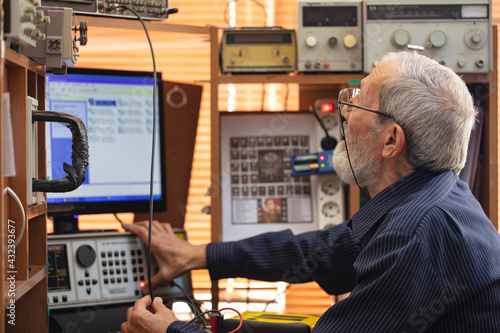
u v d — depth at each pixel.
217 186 1.54
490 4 1.51
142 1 1.42
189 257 1.42
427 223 0.94
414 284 0.90
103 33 1.49
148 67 1.93
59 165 1.45
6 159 0.82
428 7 1.51
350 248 1.41
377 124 1.11
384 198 1.08
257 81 1.56
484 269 0.95
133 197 1.59
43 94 1.10
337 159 1.25
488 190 1.55
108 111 1.56
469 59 1.51
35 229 1.09
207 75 1.93
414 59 1.13
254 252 1.45
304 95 1.89
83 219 1.99
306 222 1.72
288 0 2.30
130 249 1.42
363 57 1.53
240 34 1.55
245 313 1.32
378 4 1.51
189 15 2.27
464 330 0.95
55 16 1.02
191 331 1.06
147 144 1.61
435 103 1.06
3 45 0.80
